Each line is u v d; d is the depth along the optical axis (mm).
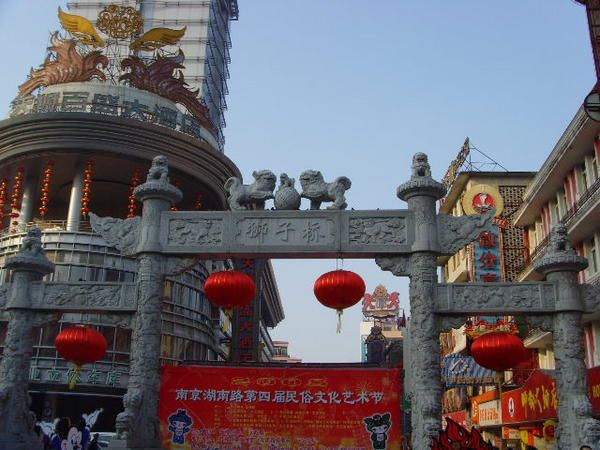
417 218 13398
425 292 12984
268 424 12797
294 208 13914
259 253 13484
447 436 9055
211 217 13781
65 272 26984
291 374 13070
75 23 31094
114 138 27016
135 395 12695
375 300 91625
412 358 12883
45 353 26297
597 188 19859
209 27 54812
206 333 31000
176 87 30984
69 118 26781
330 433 12656
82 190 28125
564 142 21922
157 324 13430
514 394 23969
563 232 13195
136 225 14086
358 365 13227
